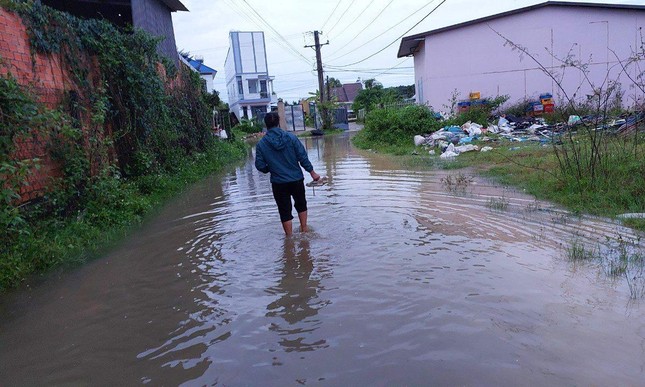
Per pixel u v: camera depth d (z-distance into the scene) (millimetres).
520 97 21547
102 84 8695
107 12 16781
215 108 26875
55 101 7340
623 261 4508
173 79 14445
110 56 9086
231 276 4883
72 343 3701
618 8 19969
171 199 9891
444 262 4789
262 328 3695
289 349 3344
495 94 21859
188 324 3873
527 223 6062
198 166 14172
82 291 4793
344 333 3496
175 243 6277
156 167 10648
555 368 2865
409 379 2865
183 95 15320
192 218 7742
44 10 7180
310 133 37969
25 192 6148
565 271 4379
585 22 20453
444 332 3383
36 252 5559
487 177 9625
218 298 4348
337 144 23875
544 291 3961
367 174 11531
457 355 3080
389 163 13484
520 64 21328
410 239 5648
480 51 21734
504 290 4020
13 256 5281
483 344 3189
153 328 3854
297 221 6980
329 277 4621
